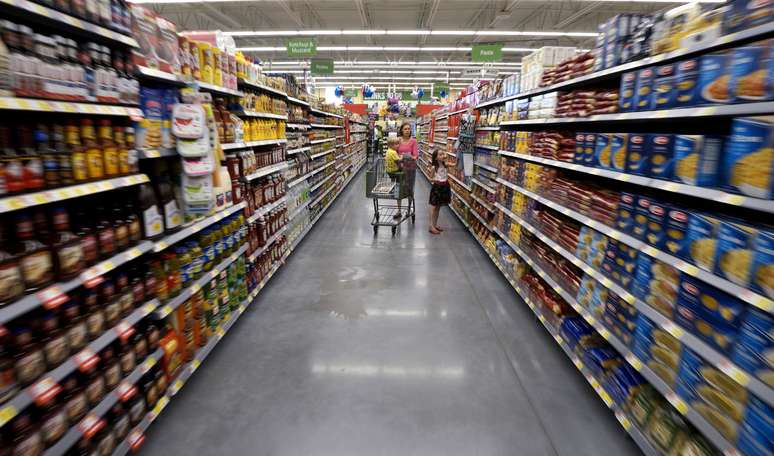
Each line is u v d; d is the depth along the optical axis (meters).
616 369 2.30
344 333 3.29
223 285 3.05
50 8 1.49
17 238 1.45
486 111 6.14
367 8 13.45
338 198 10.03
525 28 14.99
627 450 2.11
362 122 19.14
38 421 1.51
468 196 6.89
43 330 1.52
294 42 13.13
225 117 3.12
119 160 1.86
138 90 1.96
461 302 3.93
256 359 2.90
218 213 2.87
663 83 1.90
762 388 1.32
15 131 1.43
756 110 1.40
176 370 2.38
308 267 4.89
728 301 1.49
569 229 2.93
